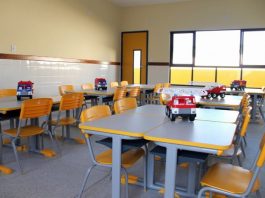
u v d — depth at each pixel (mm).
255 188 1598
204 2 7531
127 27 8594
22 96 3322
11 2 4930
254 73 7273
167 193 1679
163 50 8172
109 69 8211
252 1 7055
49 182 2539
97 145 3682
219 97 4086
